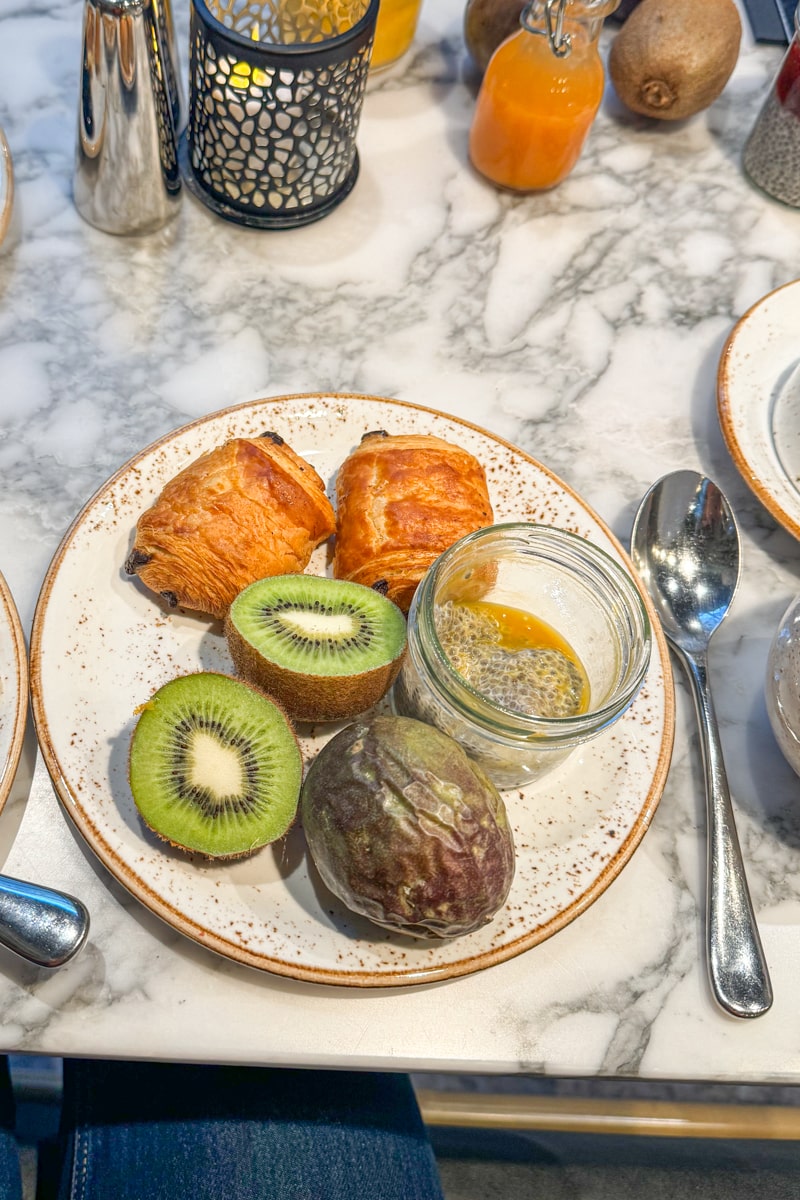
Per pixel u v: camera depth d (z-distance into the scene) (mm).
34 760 340
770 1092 541
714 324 492
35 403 422
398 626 344
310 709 336
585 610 353
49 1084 451
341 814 293
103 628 358
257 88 422
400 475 364
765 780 377
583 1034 321
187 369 442
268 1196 378
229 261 475
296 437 406
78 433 417
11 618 333
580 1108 456
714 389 472
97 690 346
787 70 493
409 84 542
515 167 497
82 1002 308
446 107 538
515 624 362
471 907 293
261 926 309
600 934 338
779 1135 451
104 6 374
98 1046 304
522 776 337
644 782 352
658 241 514
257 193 468
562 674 341
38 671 333
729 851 349
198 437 391
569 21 437
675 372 476
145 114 419
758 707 391
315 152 454
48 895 301
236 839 310
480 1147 477
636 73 509
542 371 468
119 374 436
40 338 439
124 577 367
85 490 404
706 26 495
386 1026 313
